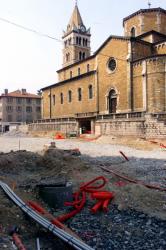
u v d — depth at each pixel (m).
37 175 15.98
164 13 55.31
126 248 7.59
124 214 10.14
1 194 11.02
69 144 36.81
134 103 44.59
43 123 65.62
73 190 12.70
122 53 47.00
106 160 22.20
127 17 58.00
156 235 8.37
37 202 11.11
